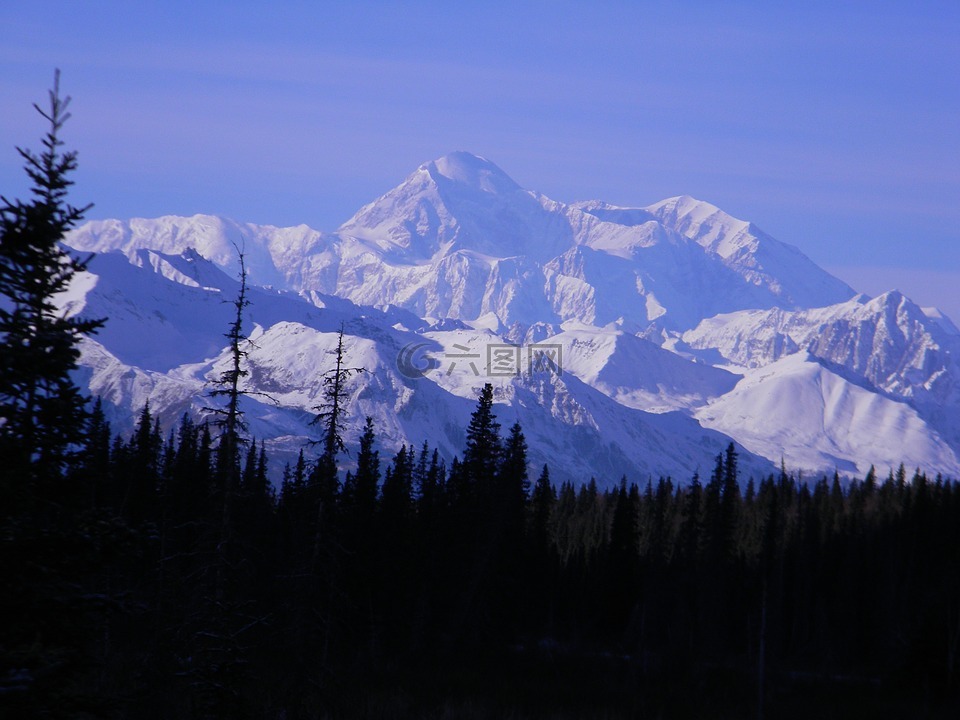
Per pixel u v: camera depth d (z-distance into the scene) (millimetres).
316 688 59656
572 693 110688
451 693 102688
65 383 34344
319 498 63250
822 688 126875
